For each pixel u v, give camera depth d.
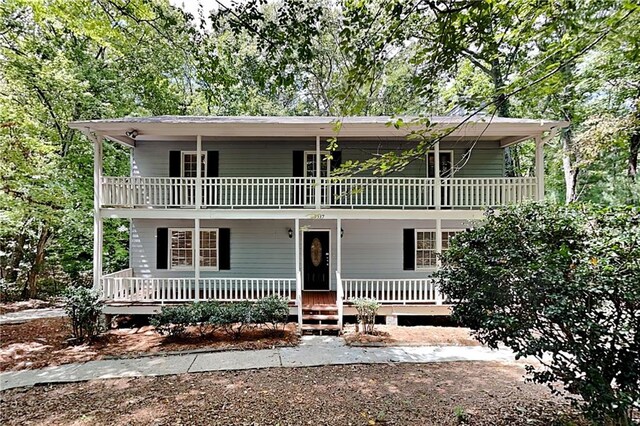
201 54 5.69
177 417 5.37
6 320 11.29
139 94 16.92
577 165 13.22
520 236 4.70
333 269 12.74
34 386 6.63
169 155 12.83
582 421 5.00
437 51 4.05
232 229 12.78
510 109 16.45
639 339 3.77
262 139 12.61
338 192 11.80
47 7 7.84
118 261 18.42
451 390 6.21
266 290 12.68
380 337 9.30
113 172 16.61
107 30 7.79
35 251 16.05
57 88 13.28
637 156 15.33
